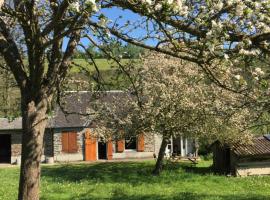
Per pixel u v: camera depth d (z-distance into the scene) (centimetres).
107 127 3800
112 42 1020
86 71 1288
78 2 774
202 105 3344
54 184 3162
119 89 1334
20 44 1359
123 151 5353
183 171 3756
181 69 3456
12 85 1518
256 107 1316
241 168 3553
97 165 4572
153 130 3559
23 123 1103
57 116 5297
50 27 1008
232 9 777
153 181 3300
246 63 831
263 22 790
